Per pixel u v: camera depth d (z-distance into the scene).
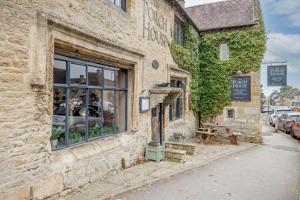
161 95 8.47
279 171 7.73
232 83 14.33
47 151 4.59
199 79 14.81
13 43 3.93
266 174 7.34
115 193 5.33
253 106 13.91
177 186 6.01
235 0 16.61
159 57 9.43
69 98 5.57
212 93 14.67
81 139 5.95
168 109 10.50
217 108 14.59
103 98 6.85
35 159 4.33
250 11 15.12
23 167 4.11
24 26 4.09
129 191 5.54
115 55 6.64
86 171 5.66
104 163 6.31
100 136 6.67
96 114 6.54
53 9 4.62
